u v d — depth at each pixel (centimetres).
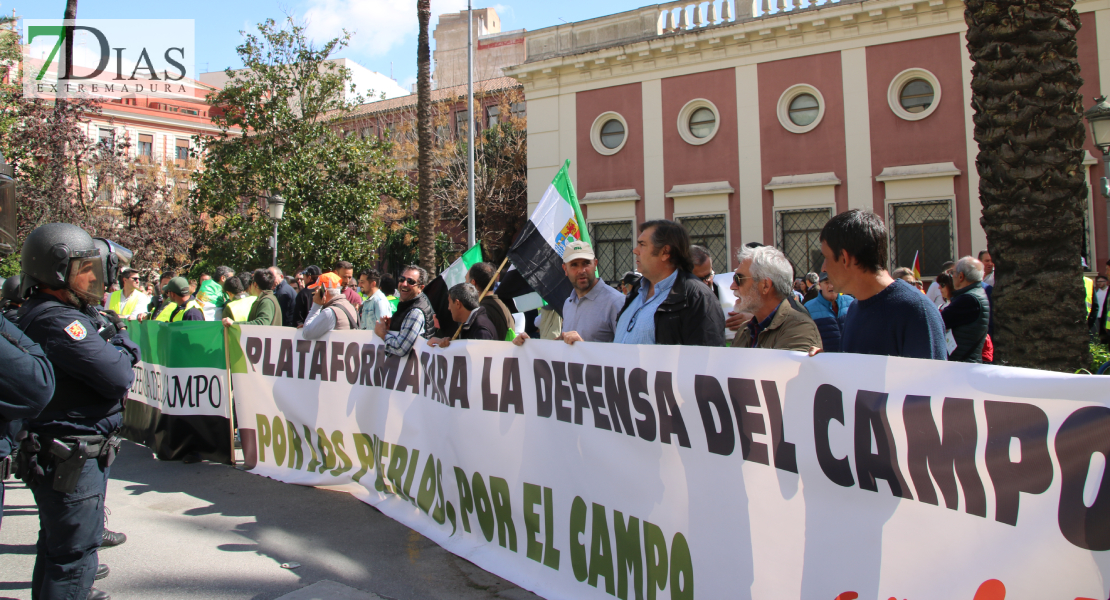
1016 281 523
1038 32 509
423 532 425
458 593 353
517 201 2456
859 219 275
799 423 239
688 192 1680
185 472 588
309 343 550
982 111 534
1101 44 1348
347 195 1917
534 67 1853
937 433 203
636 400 299
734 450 260
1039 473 181
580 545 327
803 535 237
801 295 755
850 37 1541
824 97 1566
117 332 327
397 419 470
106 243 340
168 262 2344
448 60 3156
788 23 1578
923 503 206
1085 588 172
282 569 385
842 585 225
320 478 530
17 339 246
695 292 338
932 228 1478
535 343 355
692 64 1695
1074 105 514
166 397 634
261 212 1933
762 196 1623
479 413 391
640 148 1752
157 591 362
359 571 380
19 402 245
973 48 539
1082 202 521
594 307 420
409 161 2567
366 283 768
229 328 607
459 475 406
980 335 455
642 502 295
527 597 345
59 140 1978
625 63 1766
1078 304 512
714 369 267
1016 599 184
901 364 213
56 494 291
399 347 459
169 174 2948
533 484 354
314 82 2041
